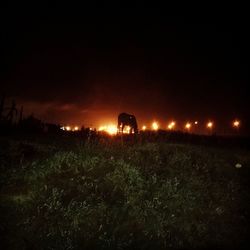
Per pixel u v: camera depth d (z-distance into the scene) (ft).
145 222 41.88
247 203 51.65
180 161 58.75
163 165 56.29
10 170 47.47
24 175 46.47
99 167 50.65
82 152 55.52
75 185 45.37
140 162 55.31
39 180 45.85
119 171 49.90
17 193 42.88
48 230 37.70
